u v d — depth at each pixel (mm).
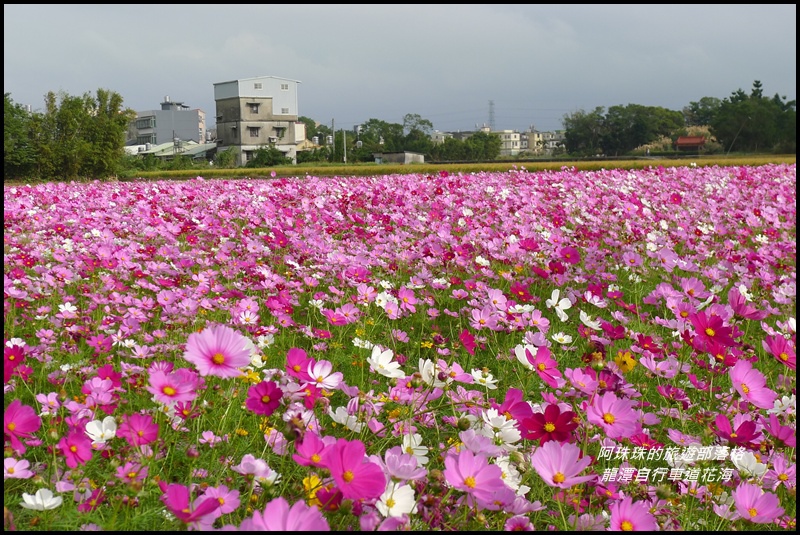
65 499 1738
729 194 9898
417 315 3998
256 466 1599
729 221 7832
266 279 4078
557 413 1628
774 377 3234
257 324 3207
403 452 1760
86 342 2945
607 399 1683
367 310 3604
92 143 29188
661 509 1809
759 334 4043
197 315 3371
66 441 1647
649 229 6816
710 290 4152
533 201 8203
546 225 6445
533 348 2145
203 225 6062
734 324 2602
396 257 4969
